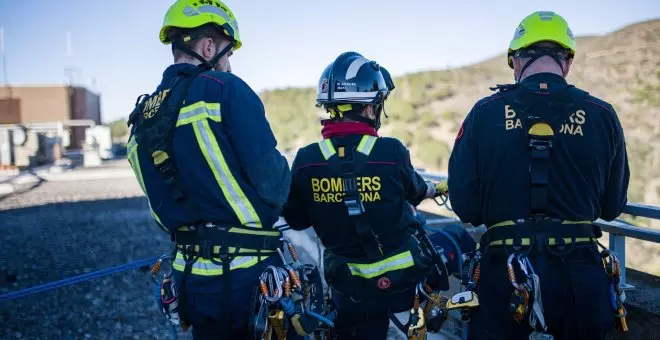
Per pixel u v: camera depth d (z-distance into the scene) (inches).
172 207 98.5
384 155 113.4
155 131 98.0
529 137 96.8
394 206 113.8
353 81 114.7
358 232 112.3
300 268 101.0
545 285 93.6
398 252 113.7
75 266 307.7
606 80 1011.9
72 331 211.2
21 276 286.7
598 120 98.6
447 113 1149.1
